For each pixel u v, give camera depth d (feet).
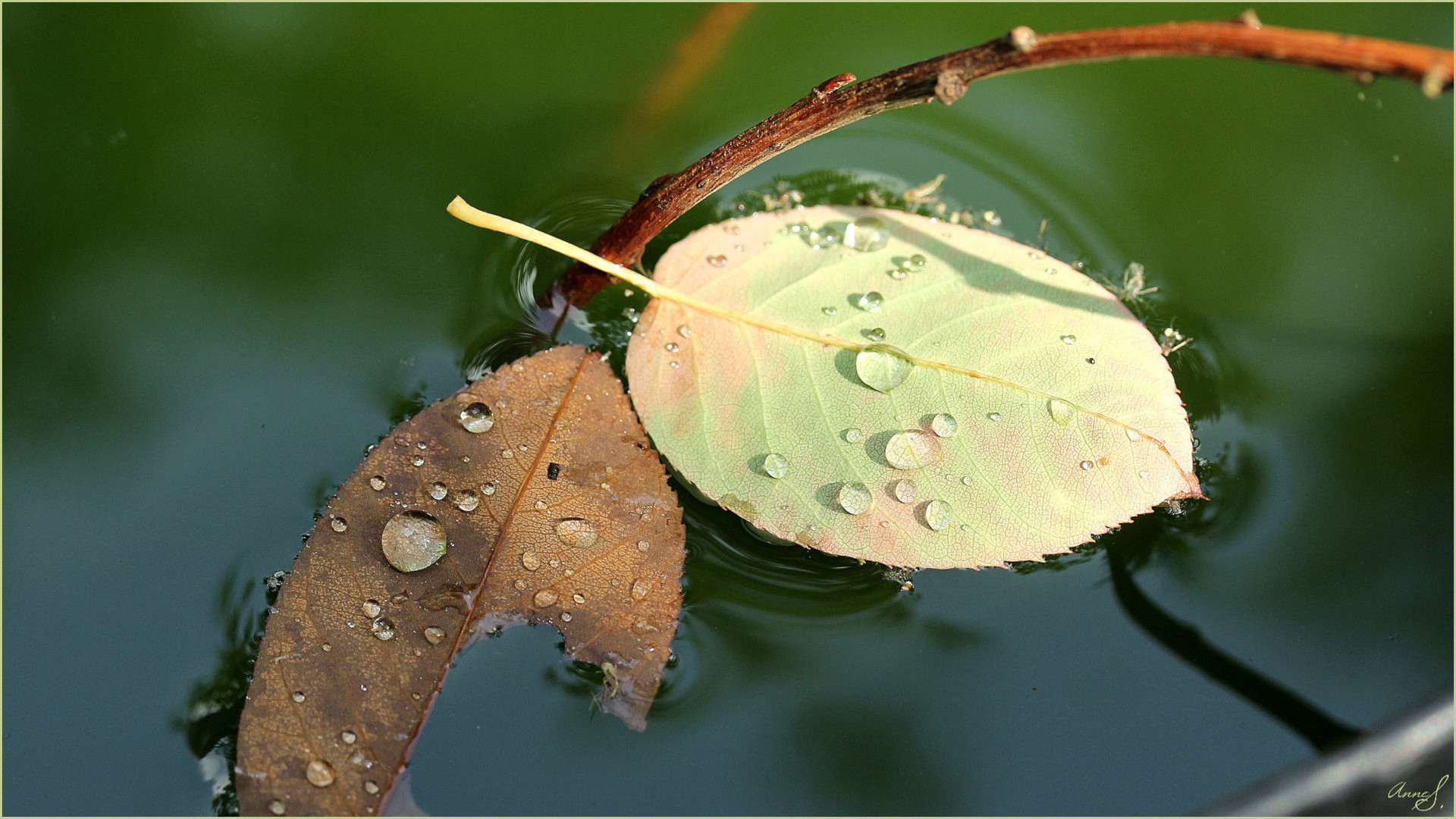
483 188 1.40
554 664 1.32
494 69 1.43
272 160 1.40
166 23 1.43
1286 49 1.28
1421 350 1.37
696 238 1.36
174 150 1.40
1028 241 1.40
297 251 1.38
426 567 1.31
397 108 1.42
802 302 1.35
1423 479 1.35
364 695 1.30
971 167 1.42
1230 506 1.35
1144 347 1.34
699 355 1.34
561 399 1.34
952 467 1.33
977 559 1.32
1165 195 1.41
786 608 1.33
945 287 1.35
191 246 1.38
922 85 1.31
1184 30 1.28
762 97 1.43
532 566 1.32
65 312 1.37
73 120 1.41
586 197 1.40
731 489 1.33
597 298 1.38
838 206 1.38
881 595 1.33
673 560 1.32
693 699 1.32
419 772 1.30
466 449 1.33
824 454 1.33
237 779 1.29
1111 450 1.33
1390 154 1.42
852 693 1.32
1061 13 1.44
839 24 1.45
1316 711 1.32
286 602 1.31
